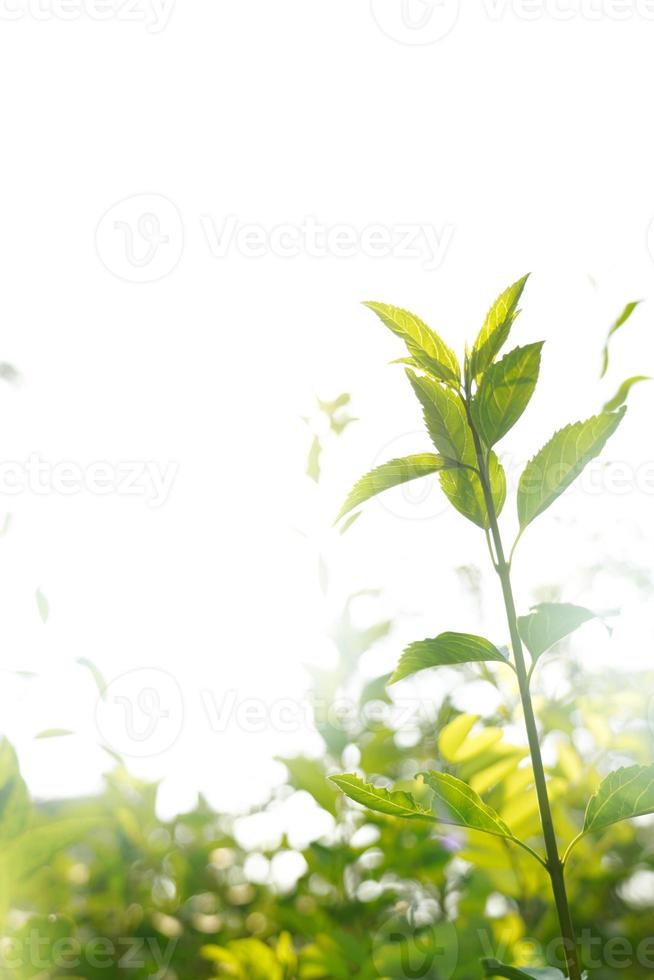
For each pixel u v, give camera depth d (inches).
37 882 64.6
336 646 82.1
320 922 67.9
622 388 55.9
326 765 81.0
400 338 42.1
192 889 85.4
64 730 67.8
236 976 64.0
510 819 67.1
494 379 39.6
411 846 70.9
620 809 35.8
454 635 38.7
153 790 84.3
